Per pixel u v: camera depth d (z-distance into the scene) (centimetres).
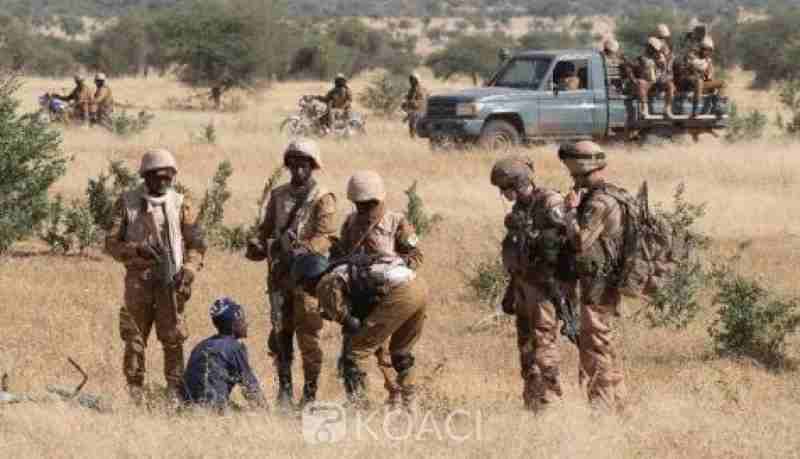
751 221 6731
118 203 3222
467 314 4853
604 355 3027
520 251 3022
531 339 3064
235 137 10388
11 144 5556
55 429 2730
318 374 3216
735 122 11044
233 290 4972
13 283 4872
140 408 3009
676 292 4688
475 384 3659
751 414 3109
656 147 9500
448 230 6400
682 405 3117
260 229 3281
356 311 3058
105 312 4572
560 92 9419
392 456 2620
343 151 9150
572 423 2814
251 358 3994
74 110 11512
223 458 2584
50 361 3797
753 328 4303
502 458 2625
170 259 3191
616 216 2969
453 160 8638
